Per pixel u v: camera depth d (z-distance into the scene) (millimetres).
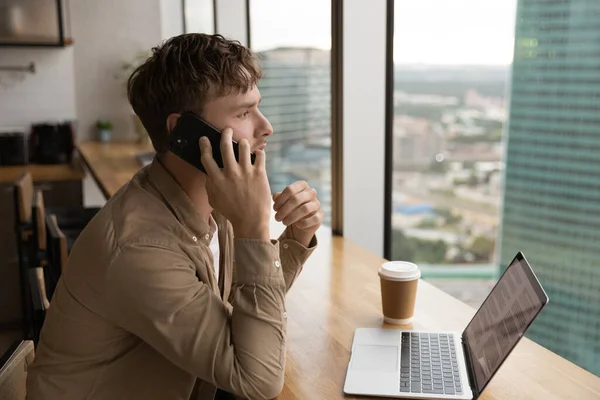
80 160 4727
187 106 1284
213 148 1285
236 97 1289
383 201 2600
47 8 4684
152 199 1274
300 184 1524
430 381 1309
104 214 1242
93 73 5133
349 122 2504
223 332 1211
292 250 1587
